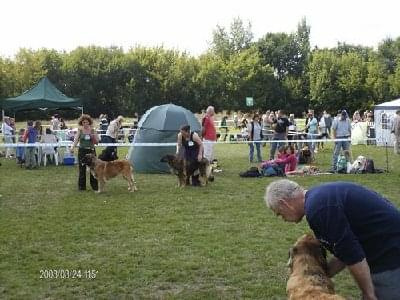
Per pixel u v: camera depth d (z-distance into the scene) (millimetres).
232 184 13336
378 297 3229
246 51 60656
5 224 8836
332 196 3162
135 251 7094
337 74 58719
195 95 52906
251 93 55969
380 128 26297
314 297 3055
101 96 49688
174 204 10578
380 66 61156
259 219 9047
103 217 9336
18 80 45688
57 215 9562
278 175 14930
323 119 25266
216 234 7996
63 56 50250
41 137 18688
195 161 12875
